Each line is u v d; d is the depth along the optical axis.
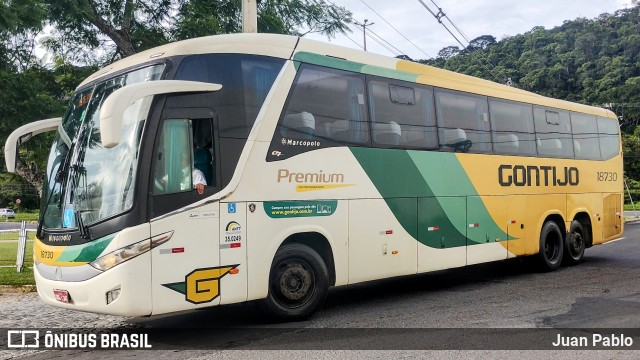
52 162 7.33
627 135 68.50
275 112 7.41
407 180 9.09
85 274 6.20
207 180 6.77
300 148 7.64
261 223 7.12
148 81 6.36
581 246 13.51
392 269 8.77
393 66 9.18
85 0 15.41
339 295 9.78
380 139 8.74
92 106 7.22
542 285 10.53
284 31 18.14
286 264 7.50
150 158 6.29
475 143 10.54
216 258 6.67
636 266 13.19
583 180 13.60
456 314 8.01
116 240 6.08
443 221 9.70
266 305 7.34
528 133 11.98
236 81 7.12
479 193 10.50
